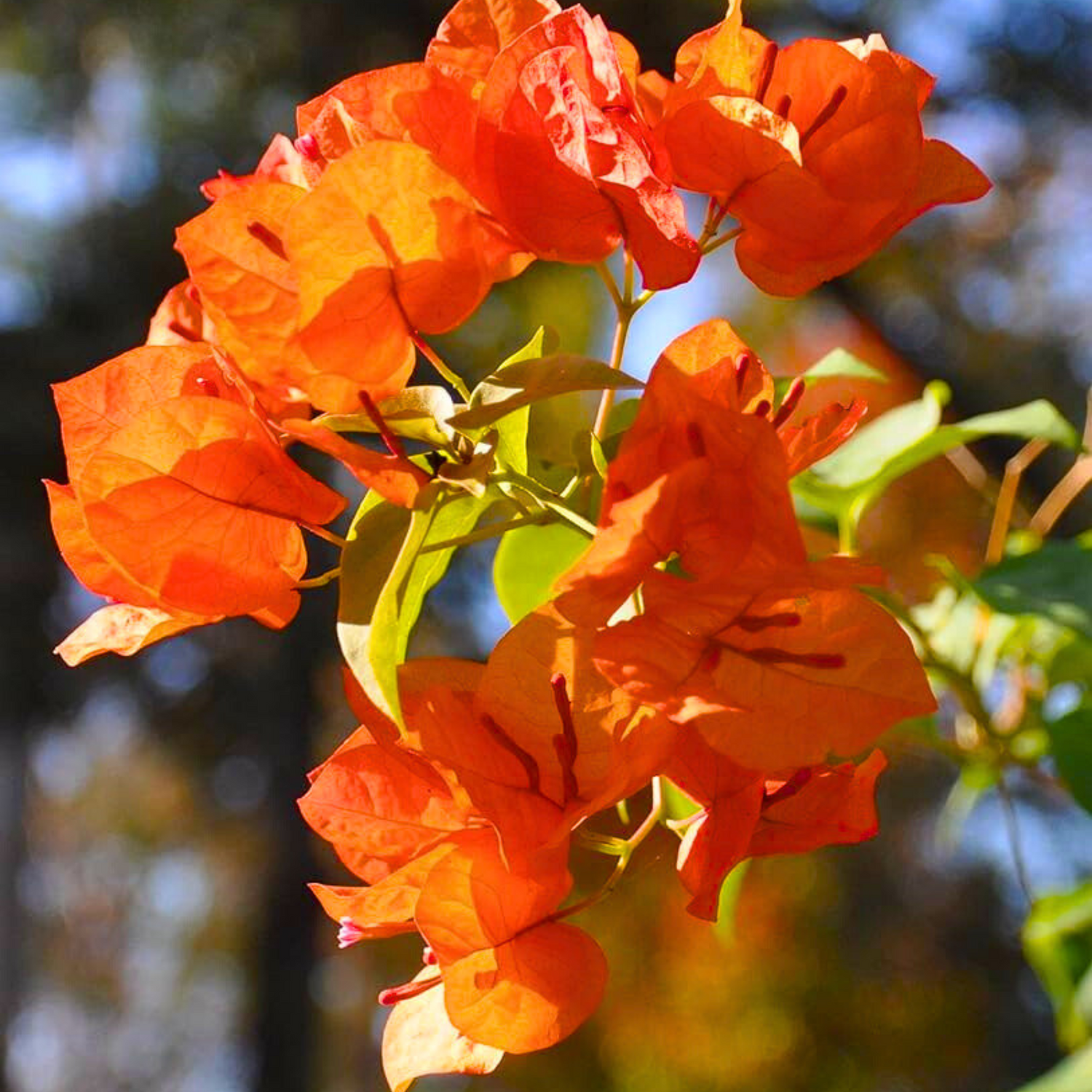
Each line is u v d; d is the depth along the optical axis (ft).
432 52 1.80
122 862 17.98
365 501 1.73
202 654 10.50
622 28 4.97
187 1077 18.56
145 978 18.78
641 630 1.59
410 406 1.70
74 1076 18.66
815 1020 9.14
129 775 15.84
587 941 1.65
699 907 1.64
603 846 1.70
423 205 1.67
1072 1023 2.37
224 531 1.71
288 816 10.50
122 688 10.61
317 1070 12.89
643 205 1.69
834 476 2.29
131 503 1.70
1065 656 2.28
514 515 1.81
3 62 8.68
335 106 1.73
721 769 1.65
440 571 1.77
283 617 1.74
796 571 1.57
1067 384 6.70
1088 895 2.34
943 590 2.35
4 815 10.82
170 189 8.68
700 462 1.58
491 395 1.65
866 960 9.96
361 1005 13.79
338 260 1.67
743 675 1.60
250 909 15.39
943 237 6.42
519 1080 9.29
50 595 9.64
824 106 1.74
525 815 1.63
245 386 1.69
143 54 7.90
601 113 1.69
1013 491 2.35
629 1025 9.28
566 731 1.64
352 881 10.91
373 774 1.71
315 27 6.86
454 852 1.65
